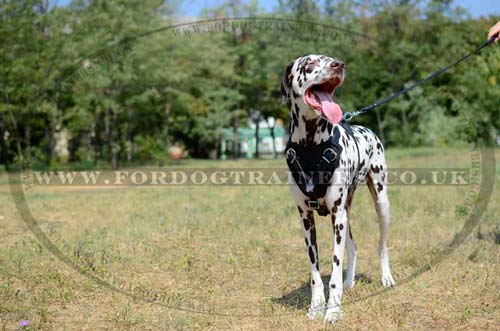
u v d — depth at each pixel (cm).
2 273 620
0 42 1953
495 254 671
